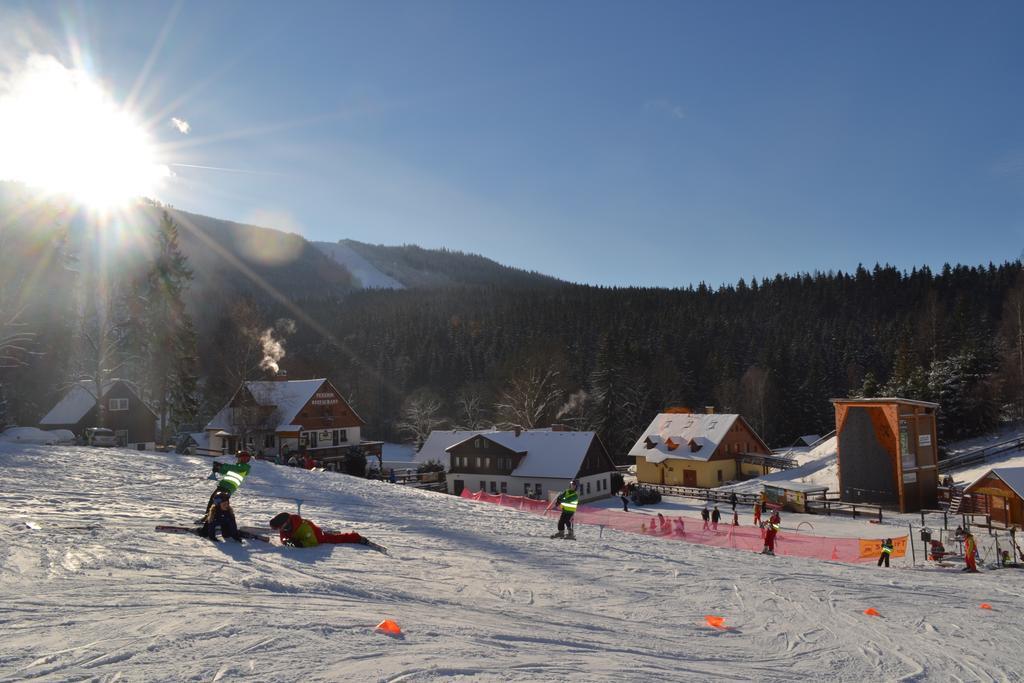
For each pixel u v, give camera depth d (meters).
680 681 7.01
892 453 48.22
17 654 5.50
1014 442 57.31
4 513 13.88
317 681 5.35
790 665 8.73
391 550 14.63
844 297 144.25
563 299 154.62
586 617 10.50
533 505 38.50
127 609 7.23
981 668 9.27
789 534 31.98
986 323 102.38
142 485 22.20
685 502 56.03
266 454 51.94
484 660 6.61
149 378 59.28
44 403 60.91
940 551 28.16
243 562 10.88
